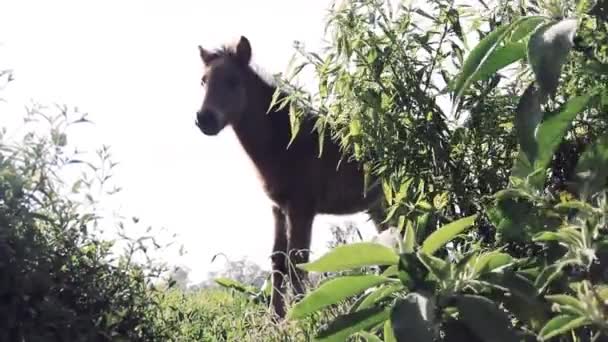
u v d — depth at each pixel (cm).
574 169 304
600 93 298
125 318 319
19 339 288
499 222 300
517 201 296
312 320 400
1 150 301
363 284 282
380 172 366
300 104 413
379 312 282
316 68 378
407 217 348
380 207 696
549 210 285
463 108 345
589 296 241
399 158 351
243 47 826
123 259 330
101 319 306
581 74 308
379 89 360
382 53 352
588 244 254
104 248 324
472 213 346
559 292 272
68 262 310
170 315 398
